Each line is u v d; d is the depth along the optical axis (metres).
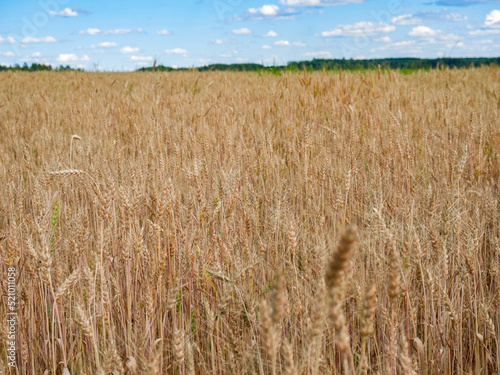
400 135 5.41
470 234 2.91
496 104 8.59
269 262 3.21
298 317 2.48
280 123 7.05
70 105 9.32
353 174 4.19
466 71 16.02
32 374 2.65
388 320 2.46
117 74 20.52
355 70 13.42
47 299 3.11
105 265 2.98
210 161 4.95
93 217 3.93
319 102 8.49
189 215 3.32
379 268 2.80
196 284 2.88
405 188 4.47
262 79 14.99
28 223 3.47
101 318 2.74
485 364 2.65
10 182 4.04
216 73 18.38
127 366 2.53
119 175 4.05
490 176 5.05
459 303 2.92
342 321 1.33
